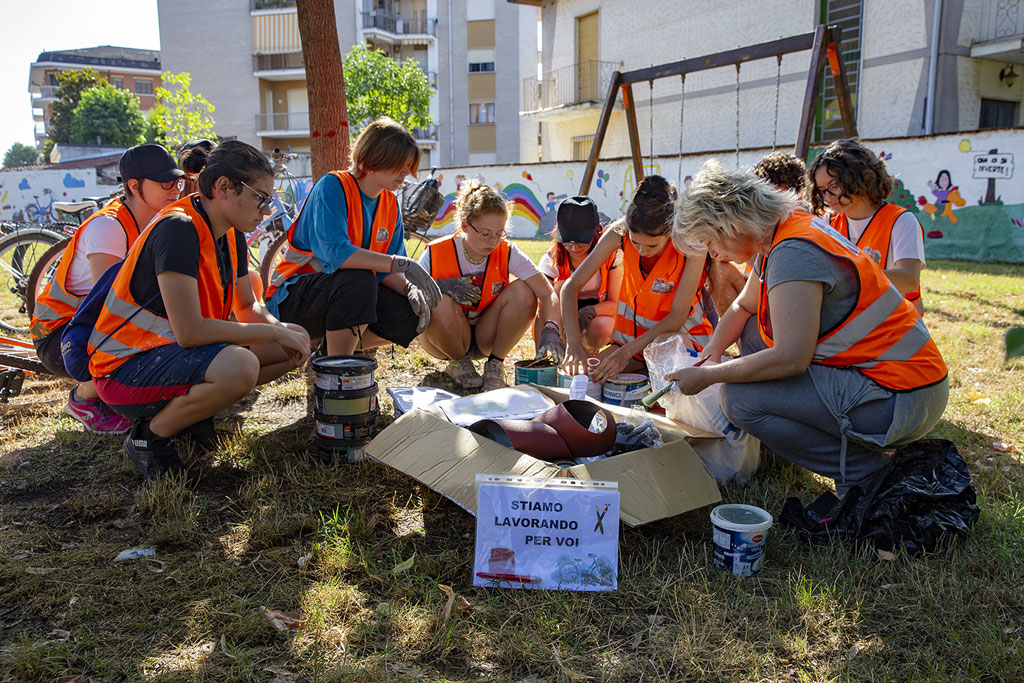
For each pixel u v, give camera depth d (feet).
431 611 6.43
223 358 8.59
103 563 7.29
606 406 9.89
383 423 11.48
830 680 5.63
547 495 7.06
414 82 91.61
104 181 83.87
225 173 8.48
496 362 12.92
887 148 42.19
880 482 7.66
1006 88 49.03
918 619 6.35
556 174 59.41
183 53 120.78
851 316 7.67
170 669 5.70
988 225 38.78
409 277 11.30
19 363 12.85
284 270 12.02
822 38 18.65
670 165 51.44
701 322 11.53
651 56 62.59
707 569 7.23
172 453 9.18
